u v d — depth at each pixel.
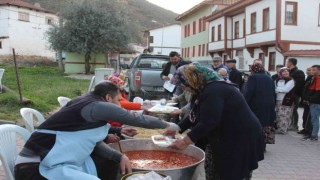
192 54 45.84
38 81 20.44
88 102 2.98
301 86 9.60
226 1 38.56
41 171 2.81
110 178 3.41
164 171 3.16
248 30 28.55
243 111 3.39
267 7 25.53
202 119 3.32
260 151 3.64
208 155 3.75
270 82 6.91
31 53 49.75
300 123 11.32
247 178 3.55
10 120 8.68
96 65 33.97
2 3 46.44
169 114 5.39
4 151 3.09
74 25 31.27
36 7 49.91
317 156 7.14
